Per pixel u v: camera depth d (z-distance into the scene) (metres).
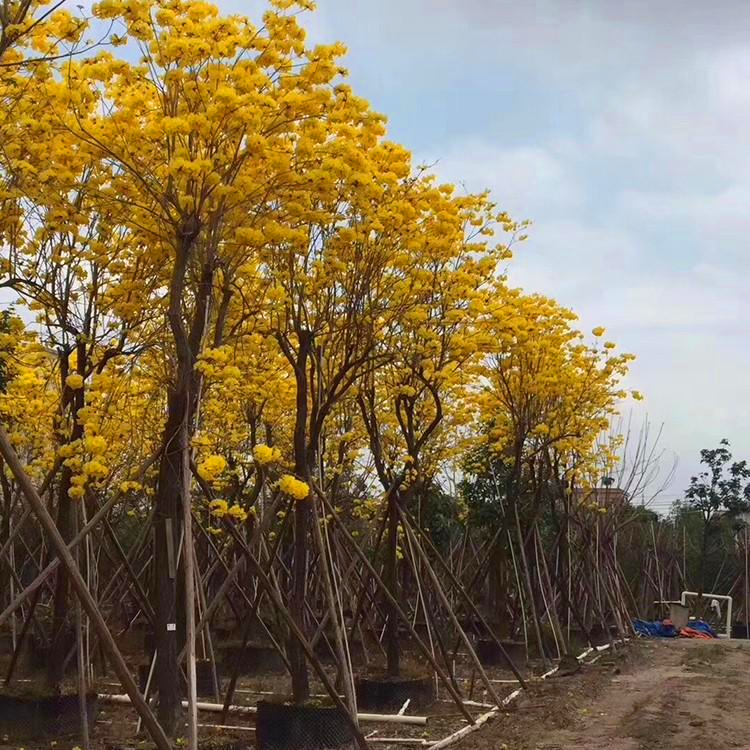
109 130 7.15
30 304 8.38
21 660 10.98
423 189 9.05
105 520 9.15
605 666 15.38
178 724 7.71
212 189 7.09
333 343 9.40
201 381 7.57
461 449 14.10
